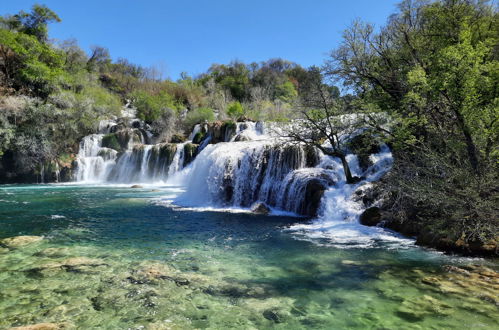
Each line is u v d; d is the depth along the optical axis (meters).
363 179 12.76
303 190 13.00
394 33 14.31
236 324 4.03
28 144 26.92
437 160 7.89
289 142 15.09
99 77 59.69
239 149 16.91
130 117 43.56
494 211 6.84
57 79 34.94
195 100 50.78
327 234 9.32
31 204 15.18
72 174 28.75
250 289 5.20
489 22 11.64
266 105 39.81
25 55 34.44
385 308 4.45
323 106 13.44
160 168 27.28
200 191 17.03
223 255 7.18
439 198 7.57
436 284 5.27
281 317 4.23
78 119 32.66
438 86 6.91
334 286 5.33
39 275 5.68
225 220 11.51
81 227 10.14
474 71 6.51
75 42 53.03
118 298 4.75
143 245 8.00
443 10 11.48
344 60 13.49
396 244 8.12
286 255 7.19
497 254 6.70
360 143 14.23
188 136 35.34
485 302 4.52
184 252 7.39
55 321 4.01
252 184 15.40
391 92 12.64
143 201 16.39
